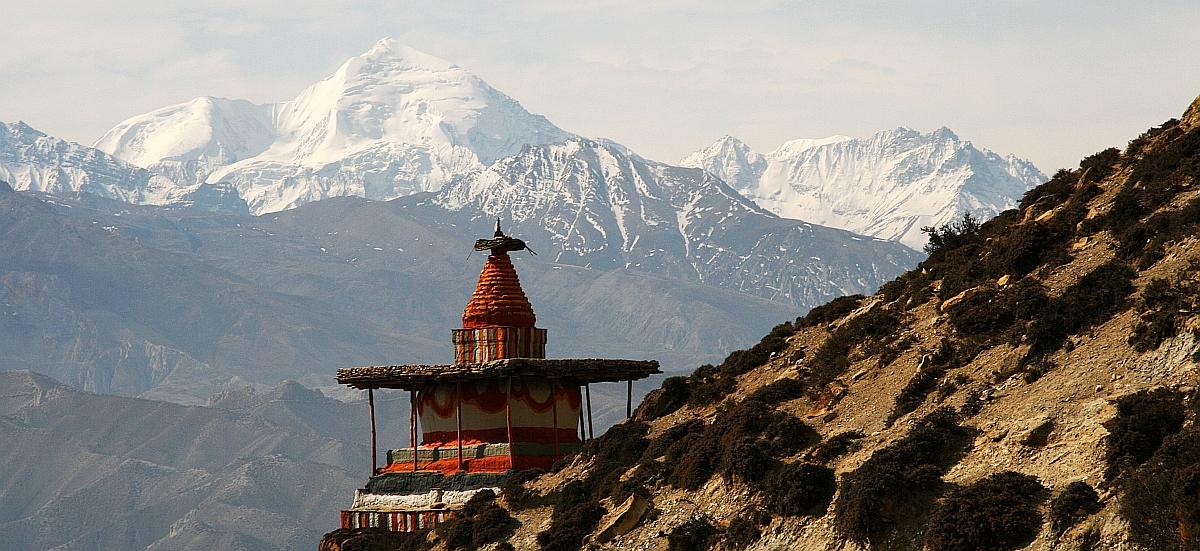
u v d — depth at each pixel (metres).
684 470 137.00
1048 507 106.62
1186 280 122.62
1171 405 107.56
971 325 135.75
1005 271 143.88
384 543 158.00
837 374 143.88
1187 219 130.75
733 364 161.62
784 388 144.38
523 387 160.88
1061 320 126.88
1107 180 151.25
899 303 152.00
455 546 148.25
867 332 148.12
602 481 144.62
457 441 161.50
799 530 121.50
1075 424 112.81
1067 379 119.38
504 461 158.00
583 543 137.00
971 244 156.38
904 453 118.75
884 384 136.50
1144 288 125.75
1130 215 138.88
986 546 107.06
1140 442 106.00
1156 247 130.88
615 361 162.00
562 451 161.75
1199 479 98.19
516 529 146.38
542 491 151.00
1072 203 149.50
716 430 139.12
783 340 161.12
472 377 158.00
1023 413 118.06
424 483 161.12
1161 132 154.88
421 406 165.88
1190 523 97.06
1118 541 100.19
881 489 114.94
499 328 160.25
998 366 127.62
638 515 135.50
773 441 133.88
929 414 124.31
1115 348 119.62
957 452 118.69
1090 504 104.19
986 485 110.38
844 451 127.38
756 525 124.94
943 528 109.12
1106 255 136.12
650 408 162.25
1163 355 114.81
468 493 156.88
